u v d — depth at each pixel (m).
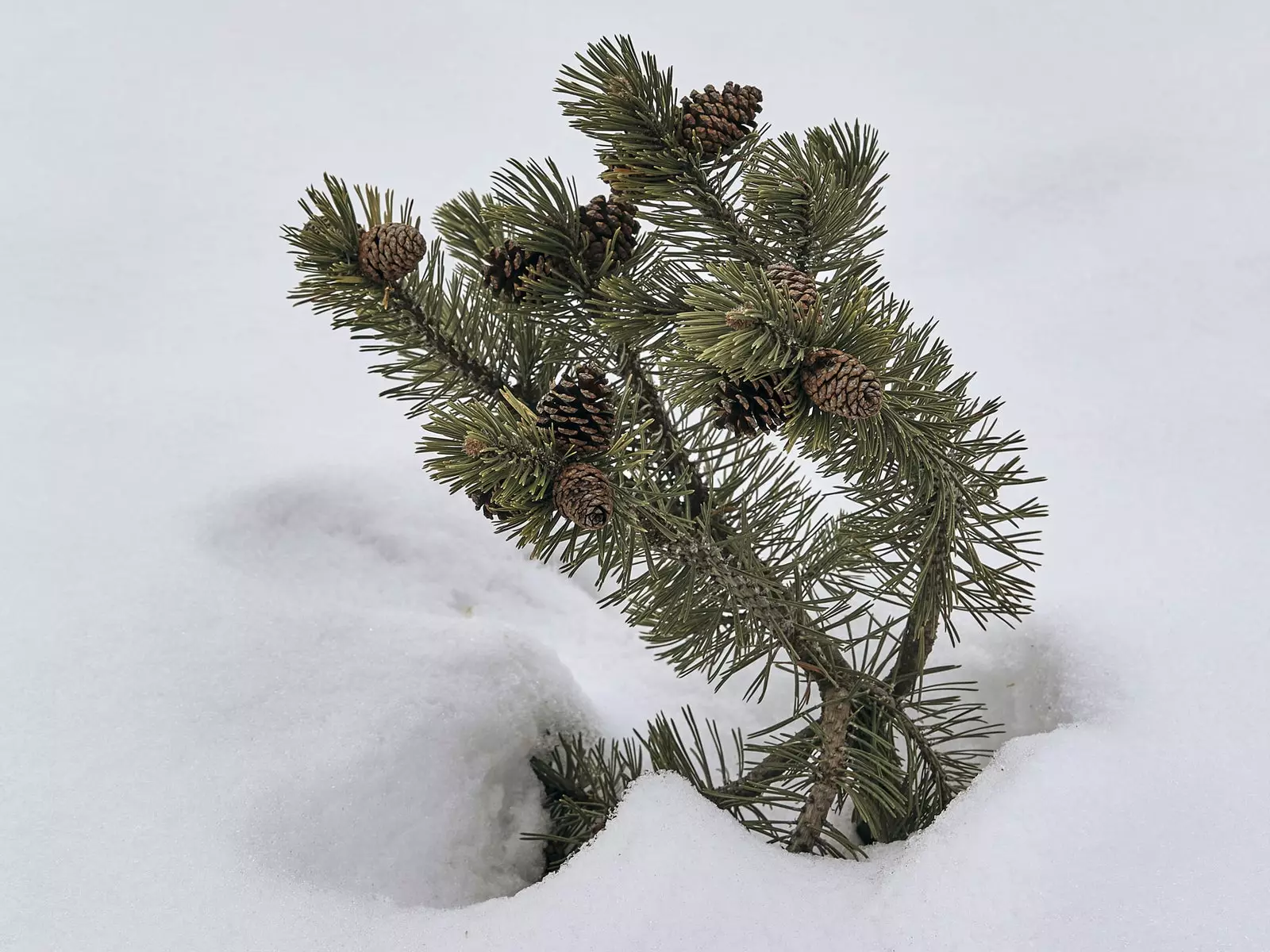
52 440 1.11
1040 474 1.01
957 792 0.75
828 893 0.65
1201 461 0.99
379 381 1.30
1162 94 1.72
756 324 0.58
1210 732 0.69
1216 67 1.77
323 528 1.01
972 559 0.70
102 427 1.14
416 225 0.74
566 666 0.90
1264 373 1.08
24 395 1.22
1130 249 1.33
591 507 0.58
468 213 0.74
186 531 0.95
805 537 0.75
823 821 0.72
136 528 0.95
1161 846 0.63
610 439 0.61
